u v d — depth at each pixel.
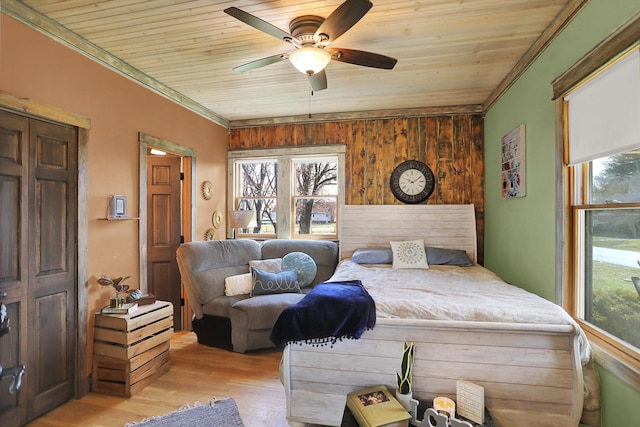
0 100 1.82
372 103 3.84
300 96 3.61
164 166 3.68
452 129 3.94
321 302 1.89
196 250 3.39
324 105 3.92
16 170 1.94
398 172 4.04
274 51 2.58
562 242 2.04
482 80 3.14
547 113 2.26
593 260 1.89
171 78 3.10
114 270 2.65
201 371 2.69
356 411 1.57
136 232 2.88
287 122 4.36
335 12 1.65
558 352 1.64
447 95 3.56
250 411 2.13
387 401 1.62
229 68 2.89
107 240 2.58
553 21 2.12
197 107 3.85
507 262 3.09
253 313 2.99
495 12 2.03
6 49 1.87
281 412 2.12
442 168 3.96
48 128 2.14
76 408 2.16
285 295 3.27
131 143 2.85
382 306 1.87
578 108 1.89
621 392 1.53
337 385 1.83
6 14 1.87
